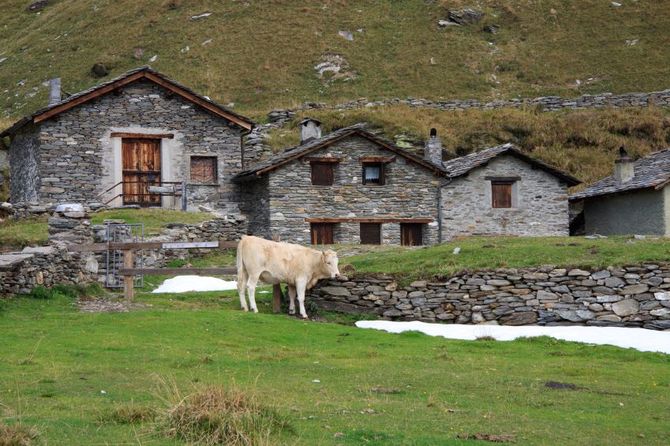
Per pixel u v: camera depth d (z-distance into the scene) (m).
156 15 78.69
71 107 37.69
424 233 39.94
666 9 75.69
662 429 11.14
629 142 52.69
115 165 38.31
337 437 9.83
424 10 77.81
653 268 22.38
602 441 10.41
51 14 88.75
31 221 31.48
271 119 55.28
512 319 22.45
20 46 81.56
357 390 12.81
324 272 22.17
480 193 40.38
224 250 32.62
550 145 52.09
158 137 39.06
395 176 39.59
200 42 73.62
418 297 22.92
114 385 12.26
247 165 46.31
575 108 58.41
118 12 81.12
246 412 9.82
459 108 58.16
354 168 39.12
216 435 9.38
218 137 40.16
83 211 23.25
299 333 18.70
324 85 67.25
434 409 11.70
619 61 69.50
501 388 13.48
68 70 72.94
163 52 72.75
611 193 38.59
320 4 78.75
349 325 21.89
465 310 22.70
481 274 22.80
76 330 16.95
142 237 28.03
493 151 40.81
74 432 9.60
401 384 13.49
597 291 22.41
